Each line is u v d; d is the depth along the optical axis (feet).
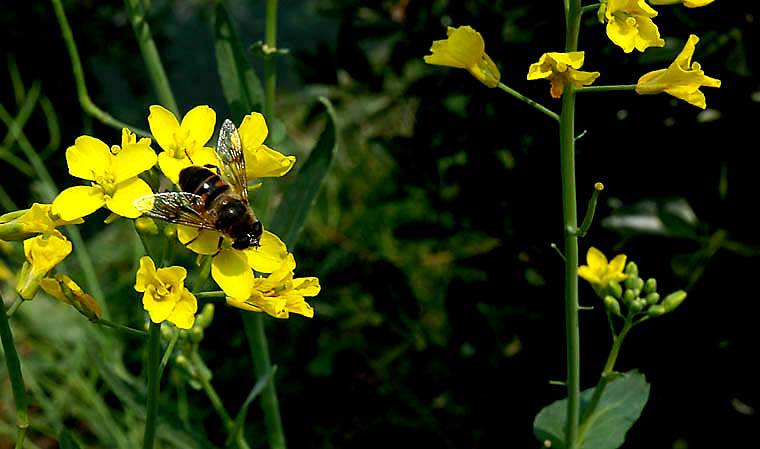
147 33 1.03
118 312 1.43
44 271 0.77
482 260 1.13
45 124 1.74
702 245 1.05
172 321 0.74
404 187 1.24
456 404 1.19
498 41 1.10
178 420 0.97
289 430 1.25
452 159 1.23
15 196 1.70
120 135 1.85
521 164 1.10
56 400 1.26
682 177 1.04
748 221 1.03
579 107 1.06
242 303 0.77
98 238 1.71
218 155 0.80
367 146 1.43
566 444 0.92
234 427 0.97
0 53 1.69
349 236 1.50
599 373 1.08
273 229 1.03
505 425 1.11
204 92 2.16
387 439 1.20
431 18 1.16
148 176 0.77
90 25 1.78
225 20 1.02
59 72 1.76
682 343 1.05
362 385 1.24
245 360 1.30
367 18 1.23
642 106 1.04
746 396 1.04
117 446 1.20
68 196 0.75
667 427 1.06
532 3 1.08
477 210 1.12
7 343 0.78
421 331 1.28
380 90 1.26
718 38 1.03
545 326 1.10
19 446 0.79
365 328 1.28
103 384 1.28
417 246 1.47
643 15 0.81
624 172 1.06
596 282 0.93
